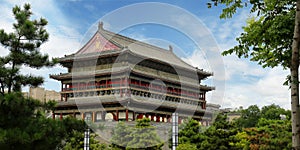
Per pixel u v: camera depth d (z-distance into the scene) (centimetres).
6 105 1866
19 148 1872
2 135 1702
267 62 1911
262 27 1752
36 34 2231
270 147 3469
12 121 1884
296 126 1403
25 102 1958
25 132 1805
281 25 1670
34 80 2202
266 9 1727
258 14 1750
